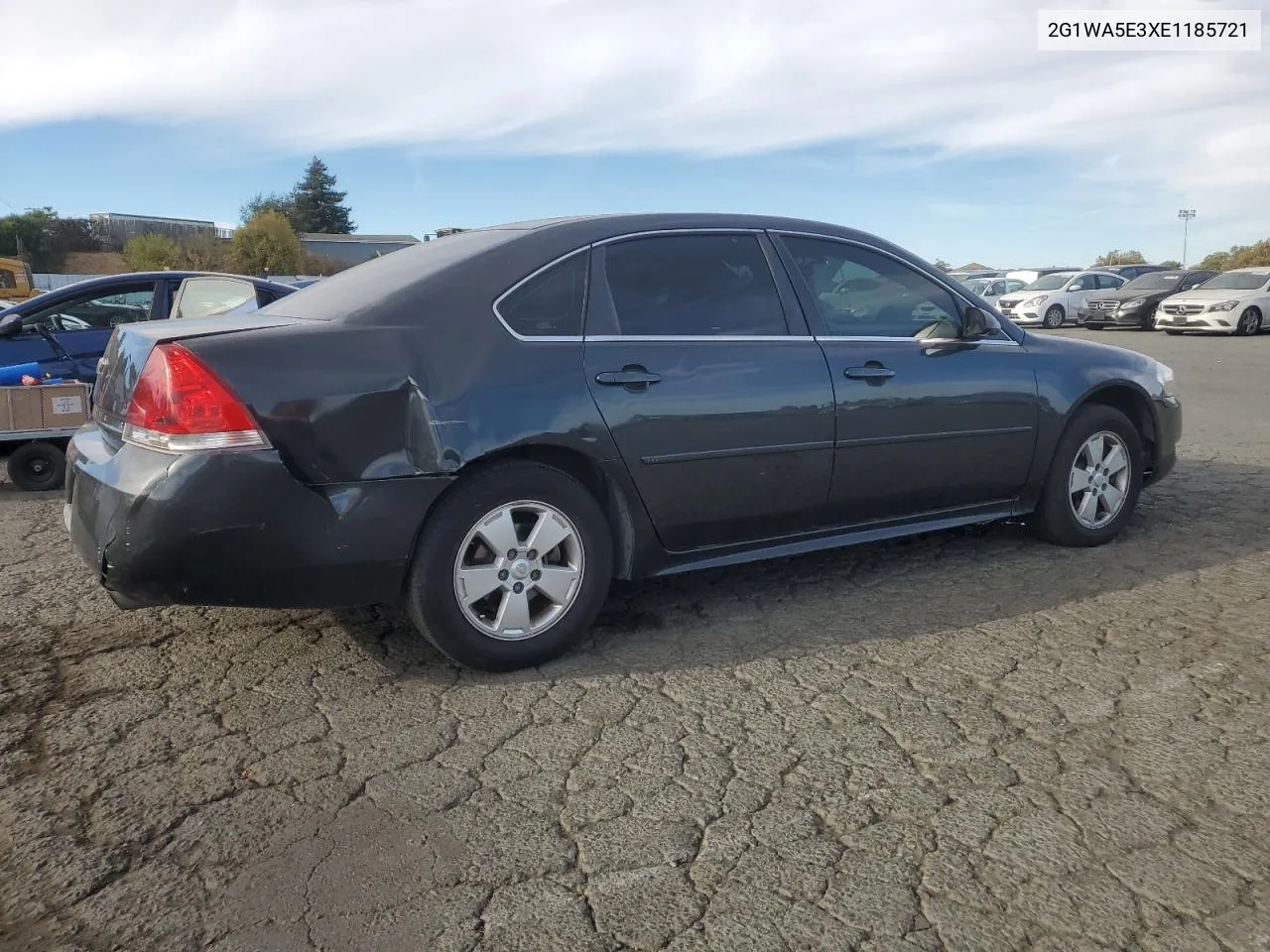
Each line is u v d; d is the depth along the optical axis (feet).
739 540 13.56
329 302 12.05
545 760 9.87
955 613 13.75
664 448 12.50
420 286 11.72
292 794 9.30
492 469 11.57
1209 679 11.48
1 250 218.79
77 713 11.00
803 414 13.43
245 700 11.29
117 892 7.90
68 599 14.89
